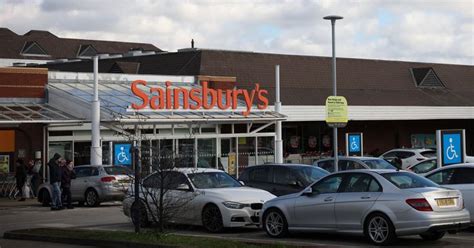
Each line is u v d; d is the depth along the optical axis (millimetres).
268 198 17688
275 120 38719
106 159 33625
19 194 31484
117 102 34062
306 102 45562
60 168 25922
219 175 18734
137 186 15984
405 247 14125
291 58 48844
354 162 25828
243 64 46062
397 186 14422
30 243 16656
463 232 16719
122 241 15172
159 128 35312
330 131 49344
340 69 50781
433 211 13922
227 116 36344
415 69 55062
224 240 14781
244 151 39500
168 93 34719
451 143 26328
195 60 44781
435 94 53781
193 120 34781
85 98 33438
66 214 24062
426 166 28594
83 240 16078
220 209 17188
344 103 28344
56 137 33781
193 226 18609
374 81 51906
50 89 34438
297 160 44406
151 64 47531
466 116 51750
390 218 14141
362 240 15391
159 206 15547
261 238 16219
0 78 33438
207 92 36500
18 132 32812
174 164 15938
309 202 15602
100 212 24625
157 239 14992
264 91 39375
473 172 16453
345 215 14938
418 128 54094
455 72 57594
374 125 51438
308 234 16625
